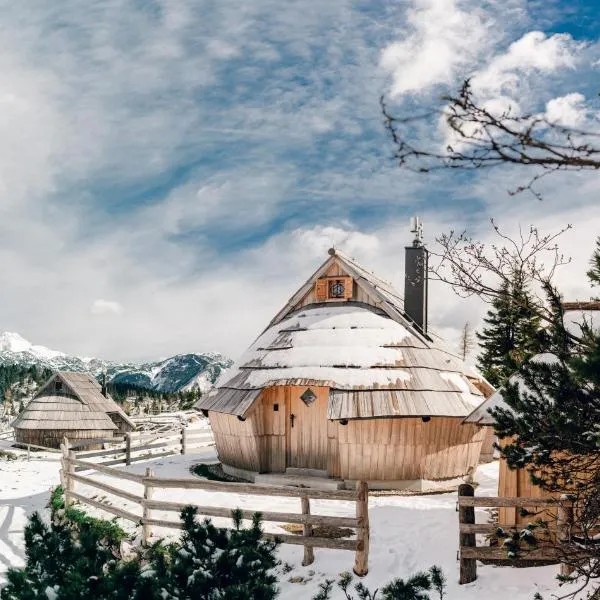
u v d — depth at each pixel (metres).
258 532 6.61
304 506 10.21
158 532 12.12
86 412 34.06
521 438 6.96
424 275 19.00
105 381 38.69
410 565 9.88
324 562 10.18
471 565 9.09
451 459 16.70
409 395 16.08
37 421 33.06
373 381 16.30
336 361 16.84
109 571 6.08
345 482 16.16
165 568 6.17
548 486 6.83
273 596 6.16
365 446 15.93
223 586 6.00
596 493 6.69
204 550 6.25
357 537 9.80
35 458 28.73
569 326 8.62
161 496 14.74
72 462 15.16
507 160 3.46
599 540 6.99
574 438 6.40
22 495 18.36
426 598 7.12
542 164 3.48
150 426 38.19
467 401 17.12
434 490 16.09
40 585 5.86
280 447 17.33
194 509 6.64
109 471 13.44
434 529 11.65
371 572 9.74
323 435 16.84
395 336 17.62
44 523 6.59
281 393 17.38
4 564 12.28
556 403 6.58
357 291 19.00
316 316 18.67
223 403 17.72
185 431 24.38
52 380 35.03
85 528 6.73
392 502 14.38
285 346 18.03
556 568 9.04
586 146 3.38
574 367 5.45
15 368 115.12
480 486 16.77
